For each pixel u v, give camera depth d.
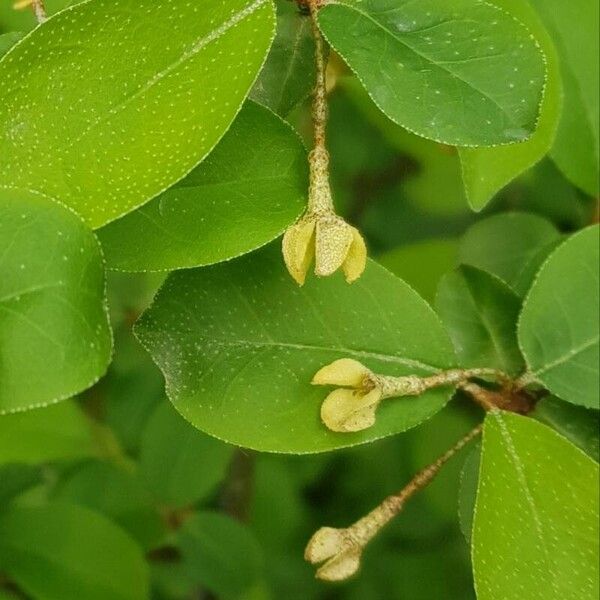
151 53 0.31
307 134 0.43
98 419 0.42
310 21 0.34
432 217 0.54
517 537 0.33
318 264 0.31
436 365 0.34
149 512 0.41
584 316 0.35
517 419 0.33
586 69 0.38
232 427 0.33
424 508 0.52
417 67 0.32
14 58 0.31
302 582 0.51
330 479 0.51
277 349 0.33
